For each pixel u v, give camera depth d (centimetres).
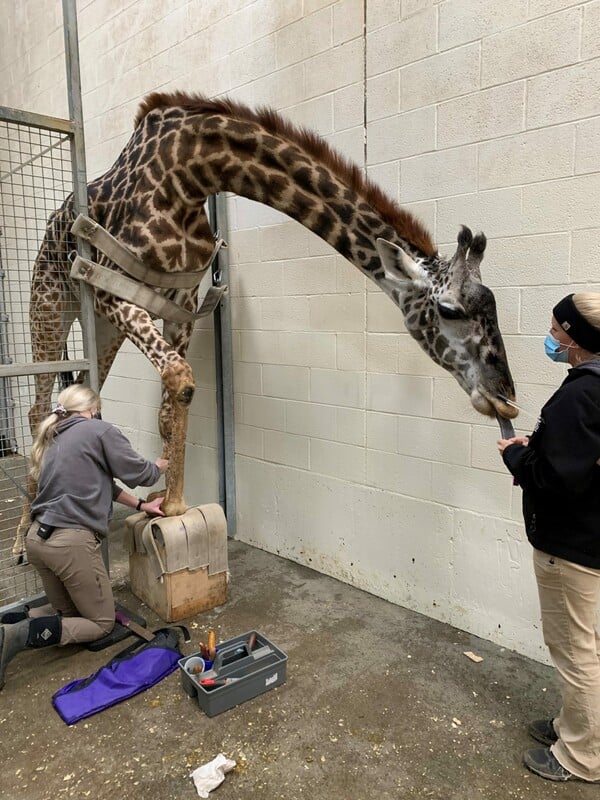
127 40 435
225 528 298
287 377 348
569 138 223
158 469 266
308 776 189
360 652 259
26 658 256
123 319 280
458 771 191
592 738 180
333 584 328
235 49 349
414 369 283
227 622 285
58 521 244
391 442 297
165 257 280
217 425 397
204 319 401
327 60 300
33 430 368
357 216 247
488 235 250
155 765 194
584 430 156
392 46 272
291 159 255
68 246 326
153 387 461
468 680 239
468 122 251
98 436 249
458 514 273
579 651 178
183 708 222
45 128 265
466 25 246
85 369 287
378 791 183
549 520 174
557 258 232
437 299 221
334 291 314
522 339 245
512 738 206
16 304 609
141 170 285
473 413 263
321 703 224
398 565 301
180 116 284
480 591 269
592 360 167
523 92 233
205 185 280
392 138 278
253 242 358
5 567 361
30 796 182
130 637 270
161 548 282
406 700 226
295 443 348
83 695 225
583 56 217
